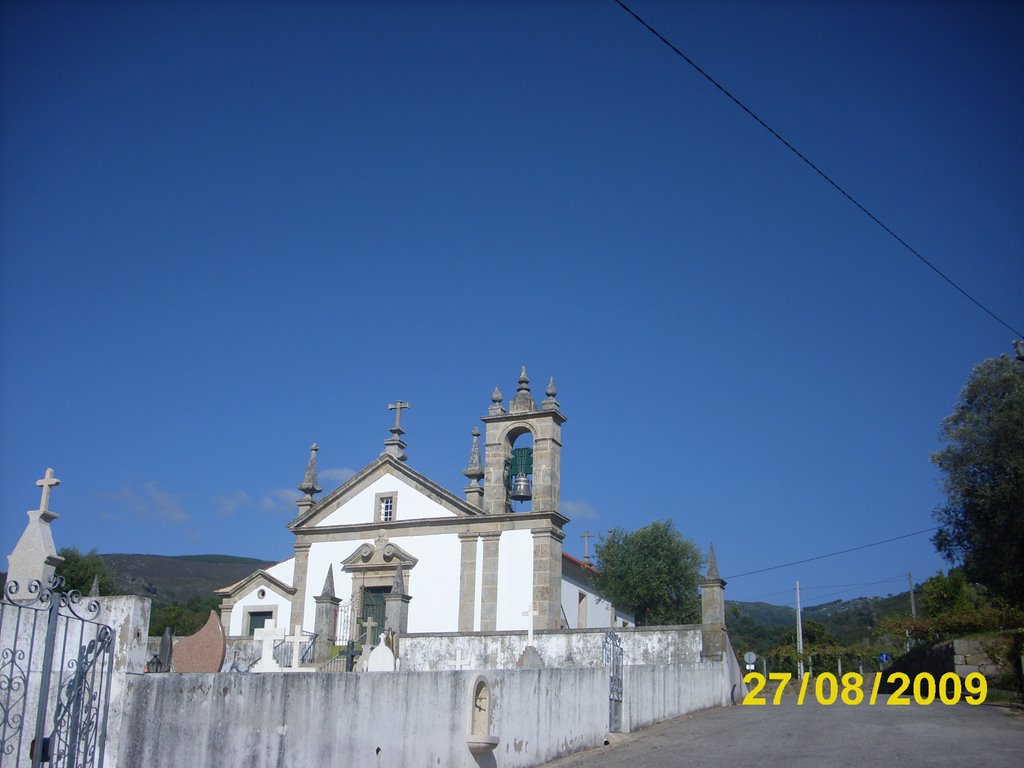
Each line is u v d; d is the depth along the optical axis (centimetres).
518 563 3253
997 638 2427
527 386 3456
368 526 3519
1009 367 3139
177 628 5631
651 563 4291
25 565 1011
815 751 1480
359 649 2728
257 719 968
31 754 825
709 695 2459
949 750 1423
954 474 3105
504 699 1430
